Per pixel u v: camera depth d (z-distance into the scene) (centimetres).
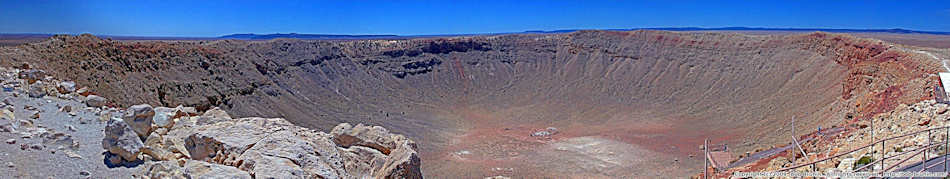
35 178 1065
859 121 3816
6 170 1076
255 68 6925
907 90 3981
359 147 1555
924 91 3609
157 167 1100
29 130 1423
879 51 5756
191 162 1097
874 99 4369
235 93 5928
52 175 1093
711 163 4066
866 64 5612
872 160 2034
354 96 7581
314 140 1464
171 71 5550
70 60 4244
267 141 1277
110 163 1202
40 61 3803
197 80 5672
